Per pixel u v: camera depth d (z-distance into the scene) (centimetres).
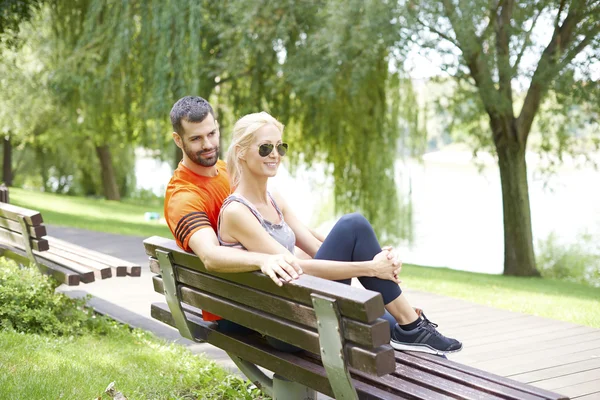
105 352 483
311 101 1571
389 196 1673
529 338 602
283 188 2412
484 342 586
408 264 1378
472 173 4731
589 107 1246
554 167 1409
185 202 320
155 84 1546
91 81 1730
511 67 1198
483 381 249
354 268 278
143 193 3509
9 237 600
